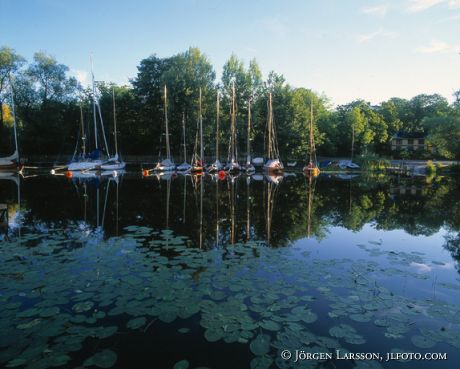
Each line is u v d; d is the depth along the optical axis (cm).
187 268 727
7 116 6606
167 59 5938
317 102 7350
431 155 7050
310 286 645
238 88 5912
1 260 769
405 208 1694
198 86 5431
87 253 830
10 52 5397
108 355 425
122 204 1750
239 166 4738
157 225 1230
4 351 425
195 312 527
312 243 988
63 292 597
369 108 8688
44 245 904
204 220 1341
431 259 841
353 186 2873
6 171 4147
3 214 1389
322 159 7250
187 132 5481
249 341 456
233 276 682
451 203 1877
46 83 5834
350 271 733
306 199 2016
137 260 775
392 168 5103
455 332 489
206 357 429
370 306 563
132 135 6119
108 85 6638
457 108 4616
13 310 530
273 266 753
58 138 5853
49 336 457
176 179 3453
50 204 1730
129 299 568
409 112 9388
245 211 1573
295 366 404
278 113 5719
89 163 4181
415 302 584
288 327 485
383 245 973
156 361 422
